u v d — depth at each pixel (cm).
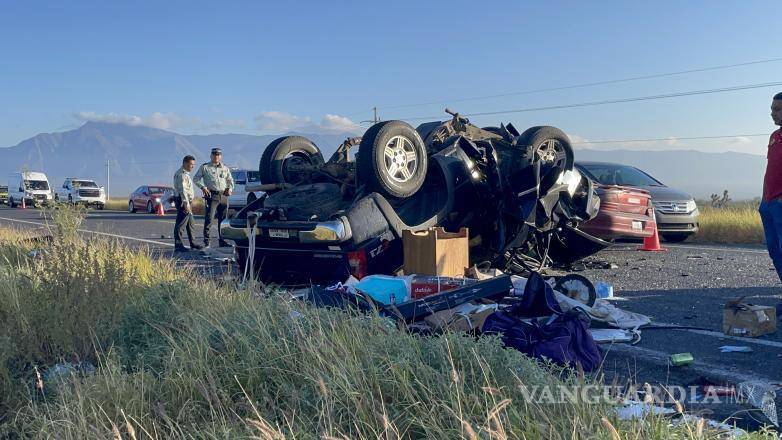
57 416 353
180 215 1244
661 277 910
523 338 477
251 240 771
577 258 968
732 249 1283
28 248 1022
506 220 835
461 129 875
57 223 1011
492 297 599
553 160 902
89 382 390
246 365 386
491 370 340
